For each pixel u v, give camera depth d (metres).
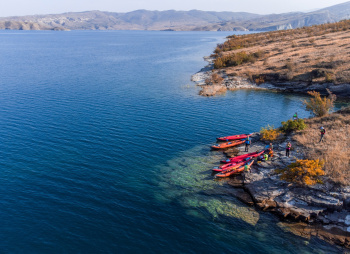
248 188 27.17
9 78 76.88
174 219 23.70
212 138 39.66
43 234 21.77
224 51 120.25
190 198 26.42
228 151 35.56
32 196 26.12
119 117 46.88
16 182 28.14
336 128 34.50
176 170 31.12
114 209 24.73
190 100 58.00
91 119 45.69
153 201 25.95
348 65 66.25
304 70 70.12
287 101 58.31
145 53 146.75
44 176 29.30
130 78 79.44
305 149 31.22
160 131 41.47
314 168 26.06
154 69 95.31
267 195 25.77
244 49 113.94
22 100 55.69
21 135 38.91
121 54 142.12
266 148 34.31
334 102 56.62
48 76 80.81
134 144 36.97
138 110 50.75
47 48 176.88
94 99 57.28
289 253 20.28
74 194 26.59
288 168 27.95
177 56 133.00
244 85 71.69
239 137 38.88
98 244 20.95
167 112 50.03
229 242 21.31
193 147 36.78
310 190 25.34
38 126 42.28
